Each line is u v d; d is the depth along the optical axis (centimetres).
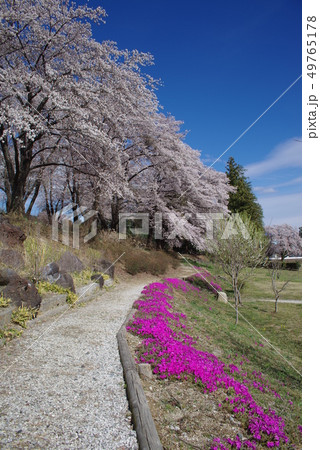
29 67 1195
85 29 1196
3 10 1023
